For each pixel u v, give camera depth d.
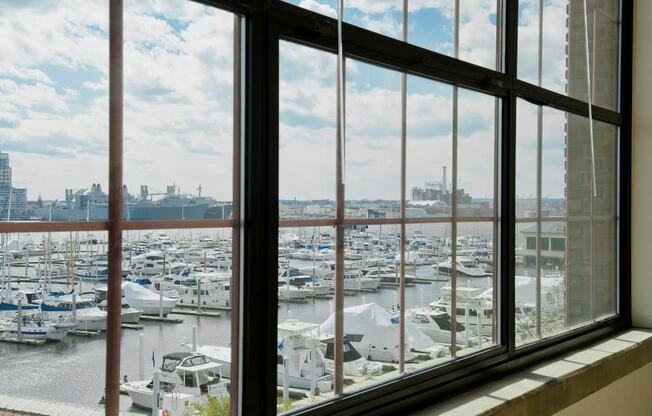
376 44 1.77
